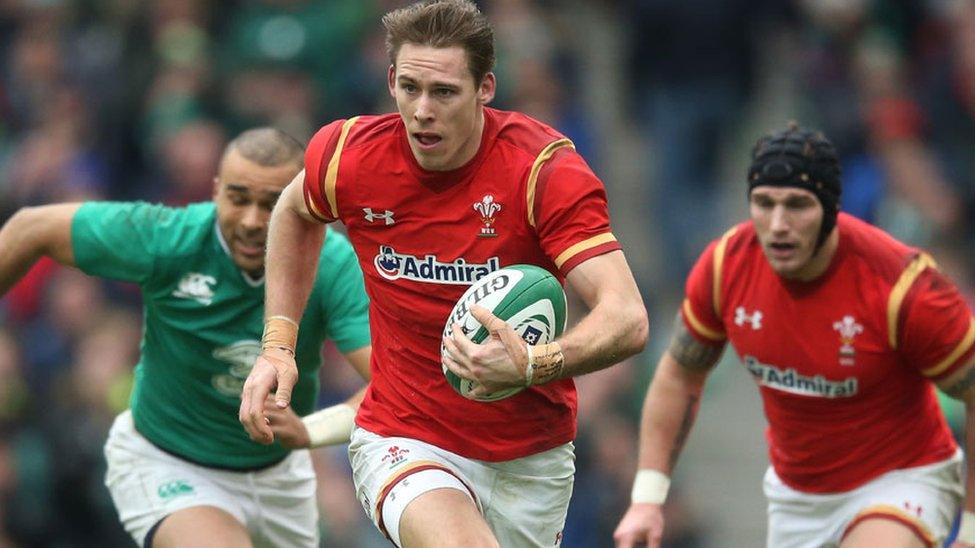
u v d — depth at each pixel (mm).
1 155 50844
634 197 55469
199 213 24906
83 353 40469
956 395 24859
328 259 24844
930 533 24906
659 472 26172
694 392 26391
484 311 19531
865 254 24812
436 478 21328
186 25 49188
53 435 39062
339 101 49125
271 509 26234
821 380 25094
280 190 24078
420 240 21047
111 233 24797
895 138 45344
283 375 21531
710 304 25734
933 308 24422
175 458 25625
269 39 49375
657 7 48625
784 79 59000
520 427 21703
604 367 19938
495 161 20719
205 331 24906
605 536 38906
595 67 60562
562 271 20500
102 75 49094
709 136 49188
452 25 20125
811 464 25781
